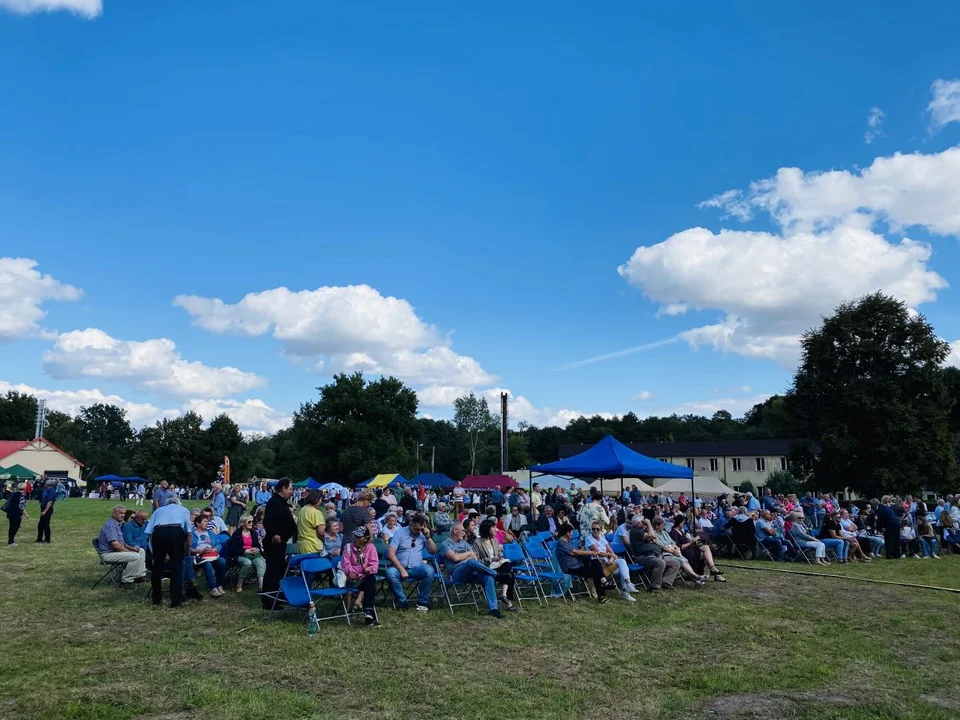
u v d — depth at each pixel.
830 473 38.69
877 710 5.58
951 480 36.25
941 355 36.91
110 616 8.26
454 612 9.12
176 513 9.06
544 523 15.95
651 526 12.32
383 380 63.47
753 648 7.49
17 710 5.08
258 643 7.15
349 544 8.60
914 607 9.95
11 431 77.88
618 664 6.80
